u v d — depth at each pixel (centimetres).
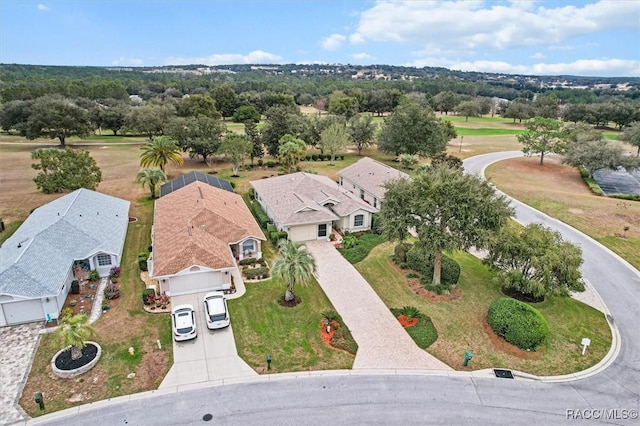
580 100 19238
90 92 14588
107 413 2061
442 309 3016
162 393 2195
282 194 4594
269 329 2758
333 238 4184
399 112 7331
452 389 2283
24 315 2745
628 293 3331
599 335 2792
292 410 2109
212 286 3177
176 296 3102
